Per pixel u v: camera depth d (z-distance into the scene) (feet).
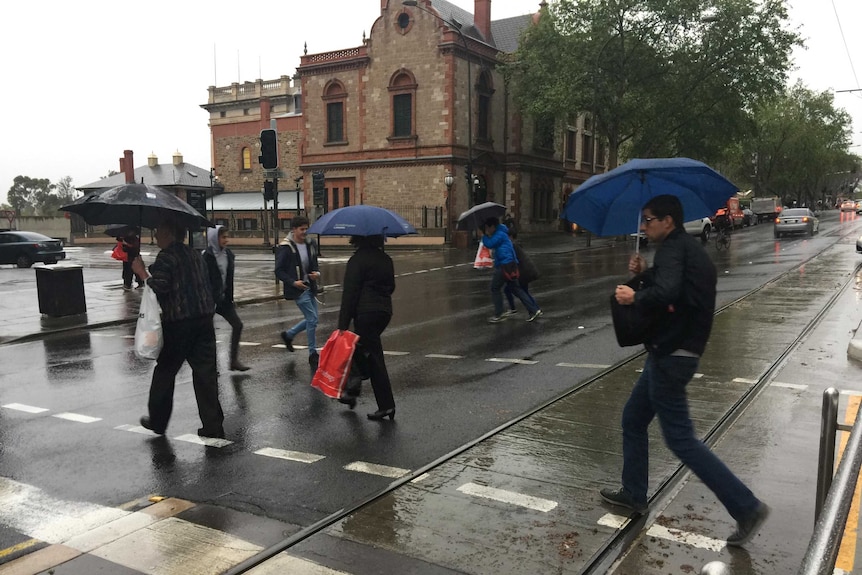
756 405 20.66
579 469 15.98
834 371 24.61
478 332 36.50
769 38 117.70
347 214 19.93
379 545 12.44
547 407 21.27
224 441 18.92
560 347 31.53
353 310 20.13
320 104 137.28
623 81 117.91
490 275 70.59
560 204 162.40
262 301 54.13
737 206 154.30
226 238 27.27
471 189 113.50
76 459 17.71
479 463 16.55
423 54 123.75
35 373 28.68
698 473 11.92
